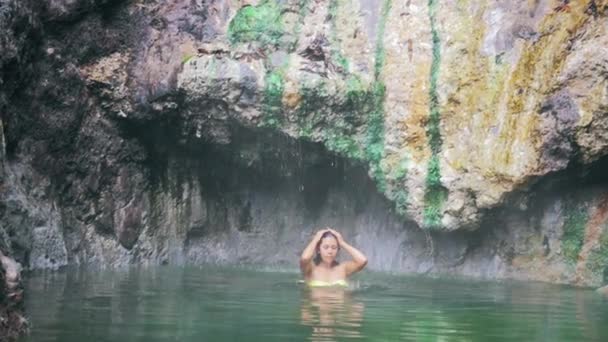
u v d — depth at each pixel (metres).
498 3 9.59
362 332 5.55
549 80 8.92
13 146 9.29
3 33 8.73
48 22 9.59
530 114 9.02
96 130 9.98
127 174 10.22
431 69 9.64
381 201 10.44
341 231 10.77
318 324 5.79
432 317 6.28
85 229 9.98
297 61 9.77
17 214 8.90
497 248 9.74
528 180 9.02
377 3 10.07
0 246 7.52
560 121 8.77
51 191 9.64
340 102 9.66
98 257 9.94
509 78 9.27
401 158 9.65
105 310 6.22
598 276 9.10
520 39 9.35
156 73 9.89
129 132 10.15
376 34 9.95
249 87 9.60
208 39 10.12
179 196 10.57
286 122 9.73
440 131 9.55
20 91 9.30
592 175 9.23
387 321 6.01
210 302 6.75
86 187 9.98
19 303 5.30
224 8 10.27
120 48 10.04
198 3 10.27
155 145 10.32
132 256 10.21
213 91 9.68
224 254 10.79
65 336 5.22
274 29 10.02
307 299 7.04
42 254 9.24
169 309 6.34
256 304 6.68
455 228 9.52
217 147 10.30
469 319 6.25
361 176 10.46
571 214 9.36
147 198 10.36
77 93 9.82
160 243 10.44
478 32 9.58
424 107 9.58
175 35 10.07
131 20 10.09
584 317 6.46
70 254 9.68
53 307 6.30
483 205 9.29
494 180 9.18
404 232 10.24
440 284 8.59
